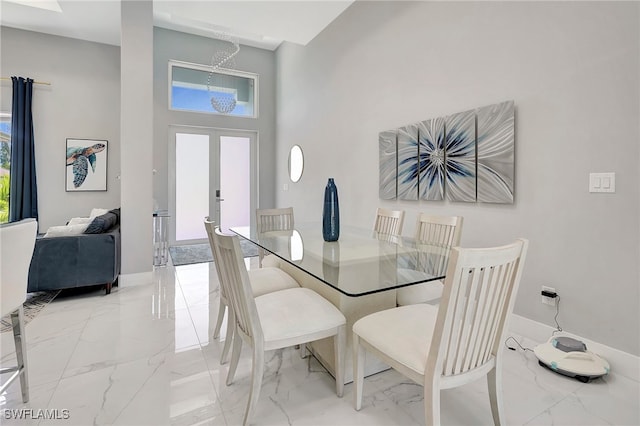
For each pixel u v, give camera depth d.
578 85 1.95
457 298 1.11
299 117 5.39
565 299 2.04
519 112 2.25
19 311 1.55
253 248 5.64
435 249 2.09
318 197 4.87
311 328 1.54
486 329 1.25
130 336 2.31
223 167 6.14
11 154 4.52
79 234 3.13
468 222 2.63
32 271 2.88
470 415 1.53
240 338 1.71
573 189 1.99
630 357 1.78
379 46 3.56
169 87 5.55
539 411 1.54
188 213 5.88
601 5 1.85
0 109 4.51
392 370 1.92
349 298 1.77
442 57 2.82
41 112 4.70
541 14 2.12
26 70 4.61
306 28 4.04
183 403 1.60
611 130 1.82
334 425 1.46
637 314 1.75
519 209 2.27
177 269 4.23
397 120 3.34
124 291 3.30
